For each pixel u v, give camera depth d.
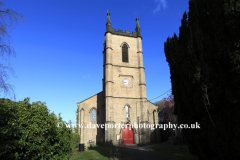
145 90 39.56
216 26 10.79
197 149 12.60
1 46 8.87
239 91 9.48
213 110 10.84
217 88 10.62
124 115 37.50
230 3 9.99
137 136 37.03
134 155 21.30
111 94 37.12
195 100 11.71
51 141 11.73
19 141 9.00
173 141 31.42
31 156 9.98
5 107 9.70
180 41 14.91
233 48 9.92
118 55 40.91
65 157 12.53
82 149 25.55
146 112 38.09
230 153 9.84
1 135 8.52
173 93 15.58
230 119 9.95
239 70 9.36
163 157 19.31
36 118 10.76
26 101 11.48
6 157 8.59
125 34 42.72
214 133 10.41
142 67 40.91
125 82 39.50
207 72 11.12
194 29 12.73
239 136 9.30
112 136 34.75
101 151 24.88
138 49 42.34
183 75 13.49
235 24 9.76
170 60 15.69
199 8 12.60
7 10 8.98
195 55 12.37
